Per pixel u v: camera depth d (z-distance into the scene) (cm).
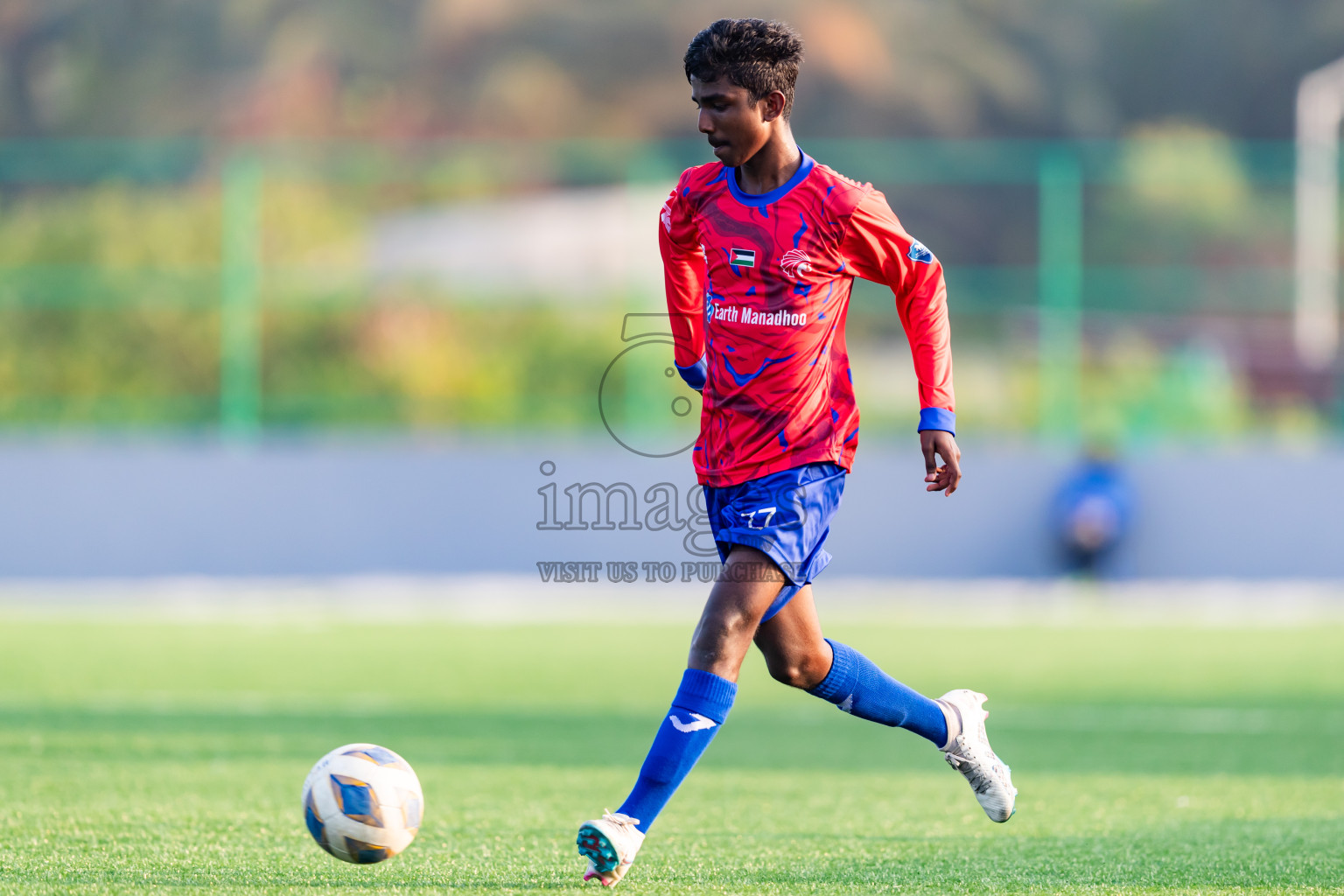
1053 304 6356
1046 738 2719
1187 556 5803
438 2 10431
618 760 2378
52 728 2648
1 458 5875
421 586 5825
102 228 6806
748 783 2169
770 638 1477
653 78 10388
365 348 6512
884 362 7269
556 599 5475
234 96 10150
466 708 3056
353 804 1414
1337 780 2230
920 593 5672
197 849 1609
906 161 6581
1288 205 8131
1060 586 5812
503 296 6650
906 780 2216
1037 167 6419
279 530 5909
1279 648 4225
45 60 10206
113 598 5494
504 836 1716
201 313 6531
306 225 7044
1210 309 6406
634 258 6519
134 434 6462
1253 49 11338
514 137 10206
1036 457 5866
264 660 3812
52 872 1484
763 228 1443
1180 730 2828
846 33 10544
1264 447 6219
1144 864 1576
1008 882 1482
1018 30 11206
